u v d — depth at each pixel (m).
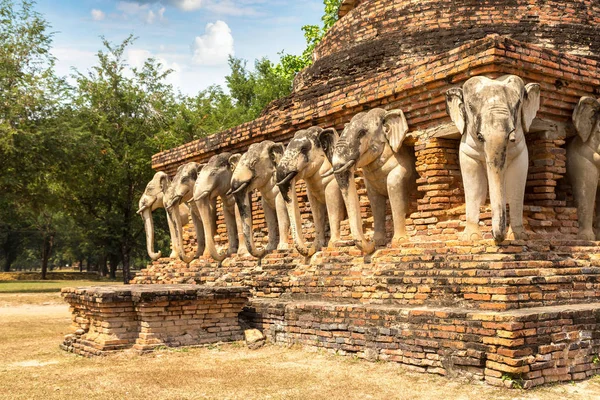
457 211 9.66
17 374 8.64
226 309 10.59
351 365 8.43
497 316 7.14
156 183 16.14
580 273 8.65
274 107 14.89
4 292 25.81
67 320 15.84
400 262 9.30
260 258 12.60
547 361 7.21
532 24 12.08
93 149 28.62
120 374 8.37
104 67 33.34
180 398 7.05
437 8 12.70
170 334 10.09
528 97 8.68
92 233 35.59
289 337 10.02
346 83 12.99
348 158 9.90
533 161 9.72
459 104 8.84
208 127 33.88
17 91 26.20
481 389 7.03
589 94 9.84
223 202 14.28
